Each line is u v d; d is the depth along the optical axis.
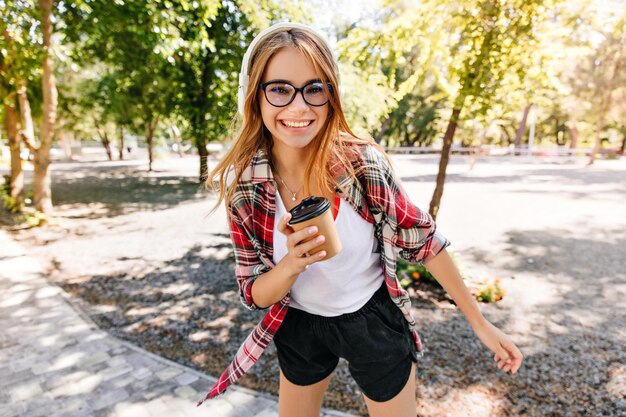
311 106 1.09
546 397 2.98
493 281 5.43
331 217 1.02
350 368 1.34
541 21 4.57
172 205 12.09
